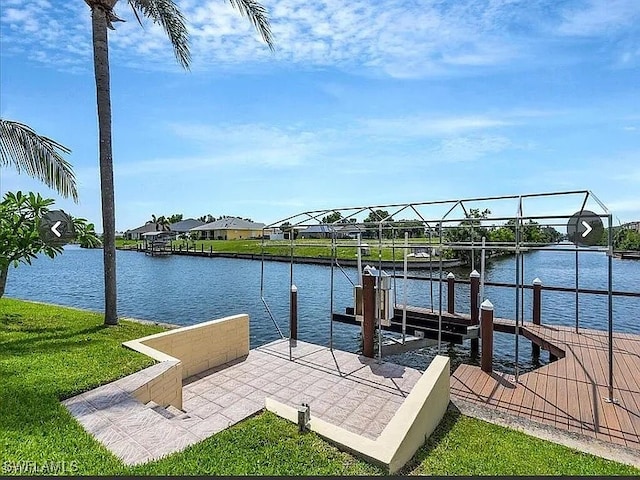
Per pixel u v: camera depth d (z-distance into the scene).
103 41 8.43
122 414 4.09
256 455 3.47
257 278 28.86
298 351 8.58
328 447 3.66
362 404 5.97
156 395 5.11
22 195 8.17
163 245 64.31
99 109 8.47
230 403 6.01
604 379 6.71
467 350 11.06
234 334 8.08
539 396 6.13
